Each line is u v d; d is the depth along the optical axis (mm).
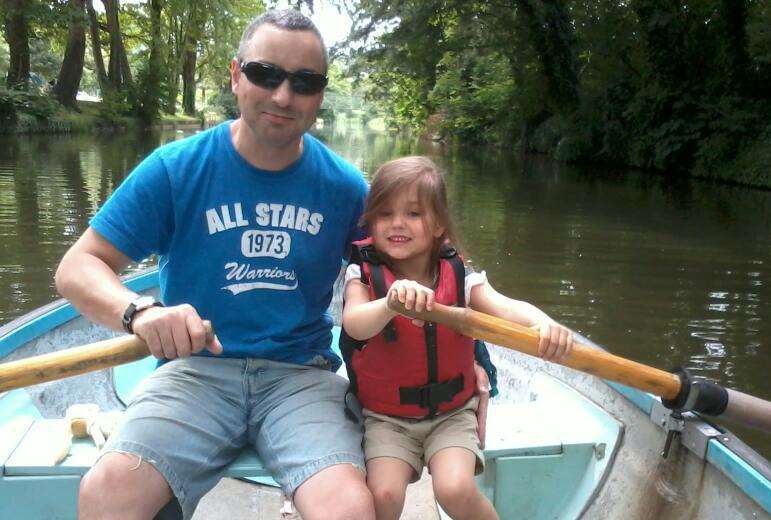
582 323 5172
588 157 18344
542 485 2092
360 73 22906
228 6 29484
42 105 21125
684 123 15492
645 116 16578
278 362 1824
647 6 15836
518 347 1653
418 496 2398
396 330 1725
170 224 1780
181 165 1750
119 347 1522
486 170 16281
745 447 1743
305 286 1845
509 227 8688
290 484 1580
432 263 1858
